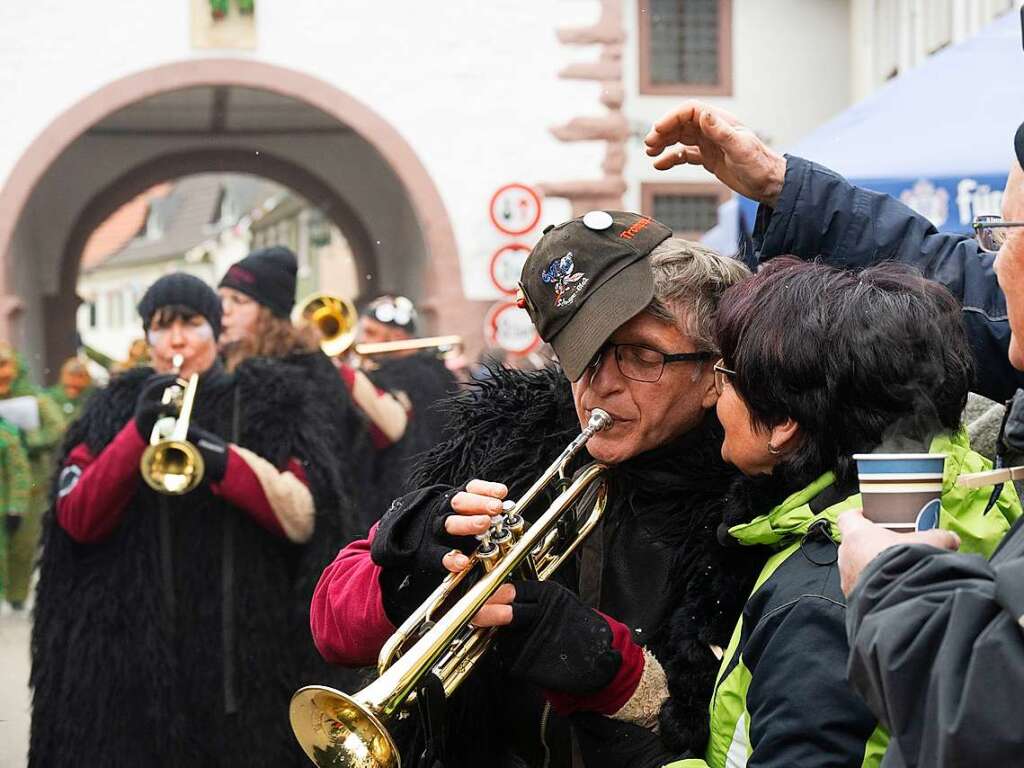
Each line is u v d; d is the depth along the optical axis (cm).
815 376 193
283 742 418
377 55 1464
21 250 1675
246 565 420
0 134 1427
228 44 1444
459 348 952
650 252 236
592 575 242
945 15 1395
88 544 416
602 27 1469
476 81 1472
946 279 251
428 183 1470
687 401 234
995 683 143
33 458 1016
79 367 1225
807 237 256
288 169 1903
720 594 222
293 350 488
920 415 191
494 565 222
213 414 436
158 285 444
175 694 411
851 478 196
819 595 186
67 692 409
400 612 241
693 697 219
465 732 243
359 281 1933
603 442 236
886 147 625
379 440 617
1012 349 189
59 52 1430
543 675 220
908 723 150
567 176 1484
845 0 1703
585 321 229
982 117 616
